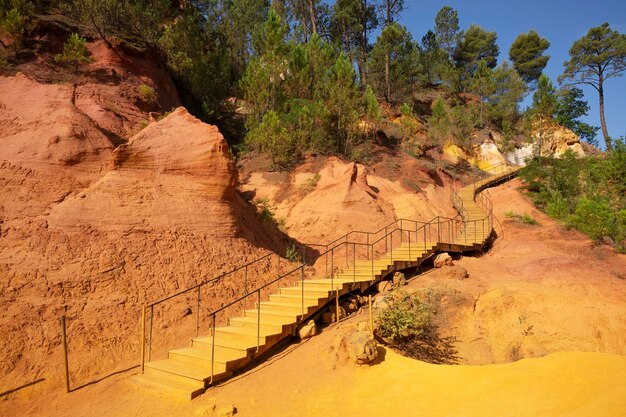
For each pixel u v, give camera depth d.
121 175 14.04
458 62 67.12
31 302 9.95
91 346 9.64
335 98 31.08
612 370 6.93
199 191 14.96
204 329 11.31
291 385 8.32
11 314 9.49
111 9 25.98
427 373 8.23
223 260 13.86
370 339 9.10
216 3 45.38
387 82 49.31
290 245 19.44
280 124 27.17
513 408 6.22
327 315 11.56
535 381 7.05
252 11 45.41
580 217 24.03
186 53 30.88
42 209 12.52
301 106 30.03
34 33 21.73
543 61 65.00
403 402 7.27
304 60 32.69
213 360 8.78
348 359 9.06
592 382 6.55
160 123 15.76
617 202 28.45
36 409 7.89
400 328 10.16
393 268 14.55
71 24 23.78
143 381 8.62
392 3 56.31
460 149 47.59
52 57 20.95
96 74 21.20
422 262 16.84
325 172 24.86
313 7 50.69
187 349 9.94
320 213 22.09
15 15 20.22
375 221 22.12
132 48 24.03
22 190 12.77
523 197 32.56
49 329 9.59
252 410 7.44
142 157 14.55
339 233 21.09
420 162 33.41
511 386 7.08
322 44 37.56
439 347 10.98
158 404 7.83
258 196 24.53
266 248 16.86
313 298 11.49
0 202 12.17
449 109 51.78
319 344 9.97
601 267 18.16
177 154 15.02
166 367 9.05
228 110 33.62
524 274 16.02
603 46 55.12
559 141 51.06
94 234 12.30
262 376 8.76
